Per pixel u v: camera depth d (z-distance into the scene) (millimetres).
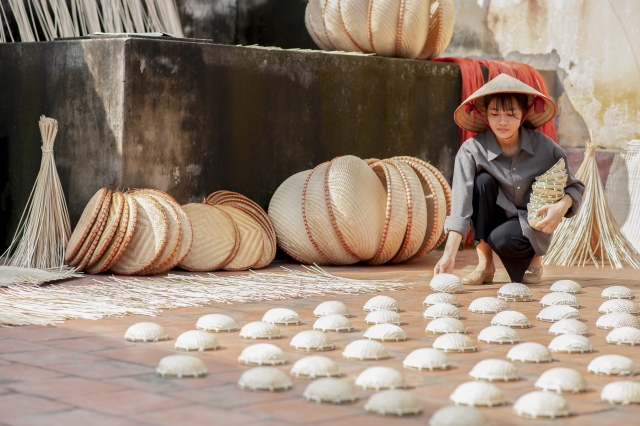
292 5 9781
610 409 2506
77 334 3479
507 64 8008
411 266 6336
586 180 6652
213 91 6328
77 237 5535
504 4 8773
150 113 6031
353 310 4211
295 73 6758
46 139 5723
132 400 2490
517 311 4188
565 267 6371
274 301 4488
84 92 6113
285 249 6383
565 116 8367
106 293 4617
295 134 6789
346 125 7070
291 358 3090
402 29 7492
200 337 3201
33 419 2293
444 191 6539
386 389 2641
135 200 5578
